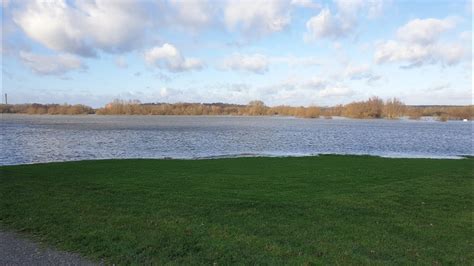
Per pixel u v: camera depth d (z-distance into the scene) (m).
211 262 6.43
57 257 6.57
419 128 78.69
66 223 8.45
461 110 157.12
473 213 10.15
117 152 29.62
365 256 6.86
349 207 10.48
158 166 18.75
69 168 17.53
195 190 12.46
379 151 33.53
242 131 58.84
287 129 67.12
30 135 45.28
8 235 7.70
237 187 13.16
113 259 6.50
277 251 6.98
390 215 9.77
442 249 7.41
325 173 17.05
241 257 6.67
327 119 145.88
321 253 6.96
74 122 87.38
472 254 7.16
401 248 7.38
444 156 29.73
